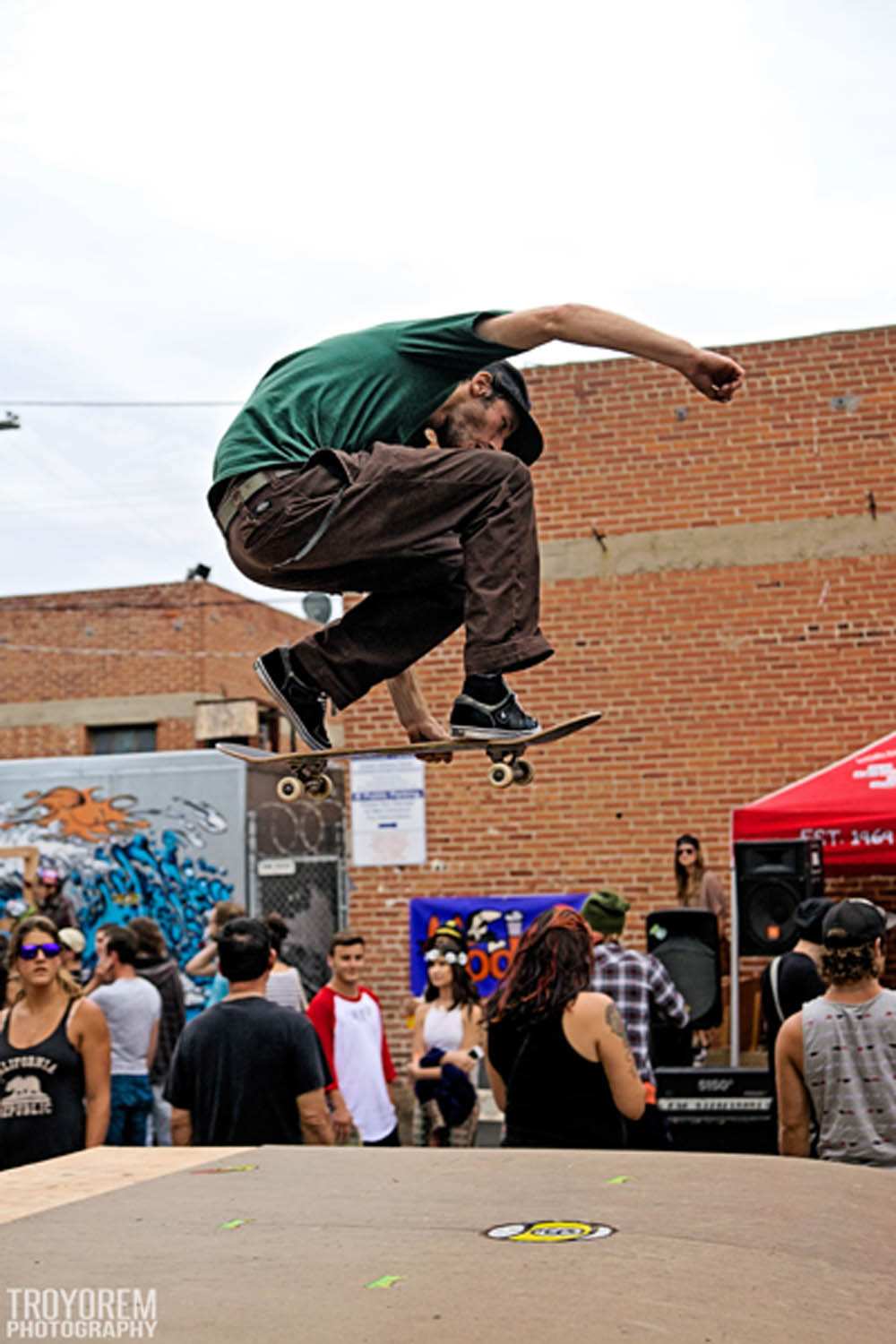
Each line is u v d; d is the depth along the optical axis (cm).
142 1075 820
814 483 1367
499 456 366
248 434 369
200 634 2859
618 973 652
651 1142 555
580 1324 170
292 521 356
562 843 1392
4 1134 564
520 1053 475
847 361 1370
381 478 356
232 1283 192
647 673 1388
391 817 1434
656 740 1380
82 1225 235
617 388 1420
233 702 2188
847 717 1340
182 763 1598
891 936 1297
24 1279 197
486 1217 232
